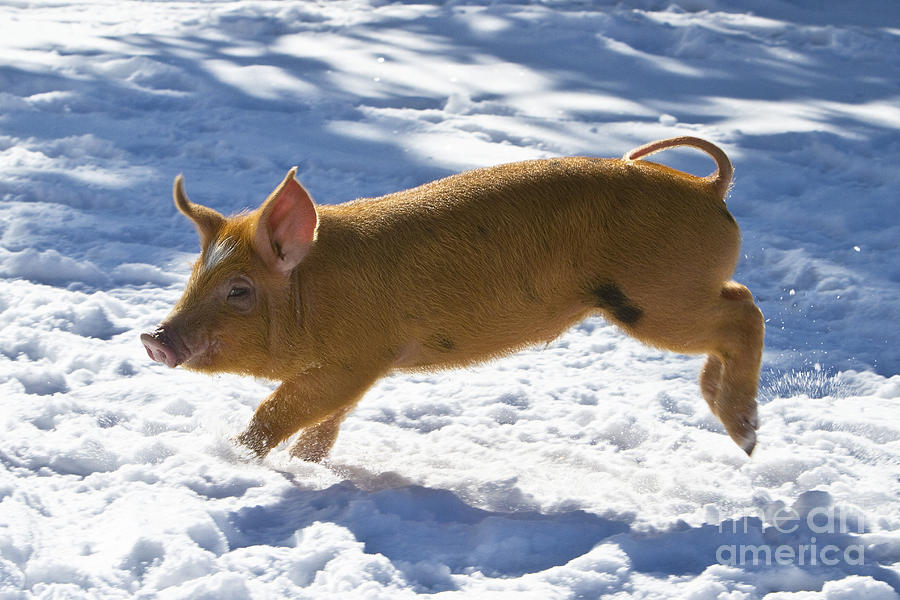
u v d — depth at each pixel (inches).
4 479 197.6
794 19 804.0
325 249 209.5
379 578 173.0
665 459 237.6
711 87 602.5
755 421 224.8
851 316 330.0
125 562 171.6
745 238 386.0
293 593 166.9
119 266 341.4
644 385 284.4
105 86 544.4
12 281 325.1
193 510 188.5
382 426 252.2
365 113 520.1
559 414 261.0
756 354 222.8
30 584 165.9
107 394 253.4
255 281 206.4
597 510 204.5
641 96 576.1
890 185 438.0
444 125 504.4
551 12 764.0
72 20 727.7
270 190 413.4
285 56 637.3
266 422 216.1
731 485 224.8
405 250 210.5
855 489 215.6
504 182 215.6
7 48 620.1
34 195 403.5
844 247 378.6
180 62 605.3
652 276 214.1
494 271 212.1
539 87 586.6
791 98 583.2
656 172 219.9
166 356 200.5
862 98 588.4
